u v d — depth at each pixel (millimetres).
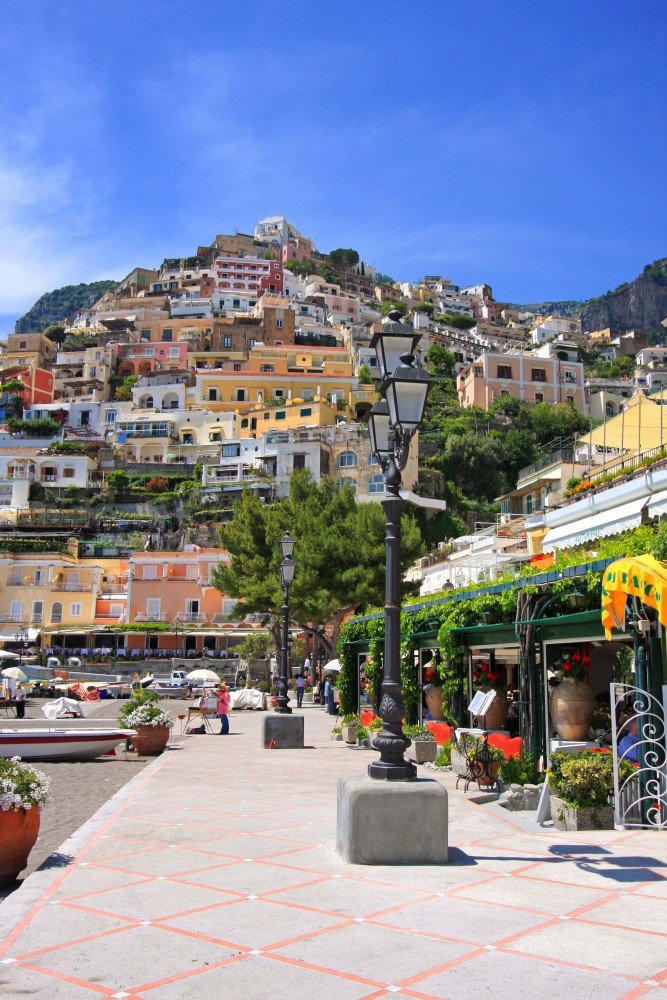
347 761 17000
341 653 26688
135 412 97312
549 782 10297
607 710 13609
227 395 99188
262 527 38469
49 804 12516
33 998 4828
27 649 62688
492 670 16062
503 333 162875
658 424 34812
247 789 13102
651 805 9812
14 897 6918
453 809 11102
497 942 5723
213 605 64688
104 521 80625
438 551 44594
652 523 19344
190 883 7348
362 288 172625
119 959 5465
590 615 11281
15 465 86188
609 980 5031
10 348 119625
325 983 5027
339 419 88250
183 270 160125
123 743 21547
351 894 6926
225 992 4898
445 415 95938
